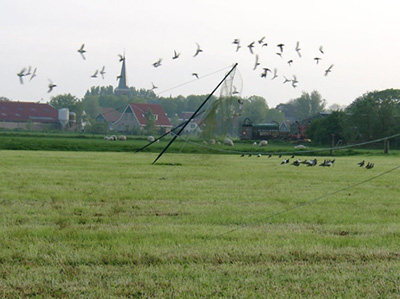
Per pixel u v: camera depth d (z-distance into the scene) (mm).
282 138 139750
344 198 27562
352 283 12484
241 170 46750
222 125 33719
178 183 33500
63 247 15383
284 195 28234
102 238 16797
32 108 184500
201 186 32031
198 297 11406
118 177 36656
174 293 11594
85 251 14930
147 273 13062
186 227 18516
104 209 22359
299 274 13180
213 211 22281
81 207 22641
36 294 11508
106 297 11312
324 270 13570
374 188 33188
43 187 29406
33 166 45094
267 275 13016
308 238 17156
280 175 41906
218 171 44562
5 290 11719
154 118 167500
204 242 16234
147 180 34969
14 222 19062
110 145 91000
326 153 95938
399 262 14453
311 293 11758
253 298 11352
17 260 14008
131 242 16047
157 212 21906
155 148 88750
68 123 176875
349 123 117000
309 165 55531
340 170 49344
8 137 101625
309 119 165375
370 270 13594
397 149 110250
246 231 18031
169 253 14828
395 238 17406
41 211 21500
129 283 12250
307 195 28500
